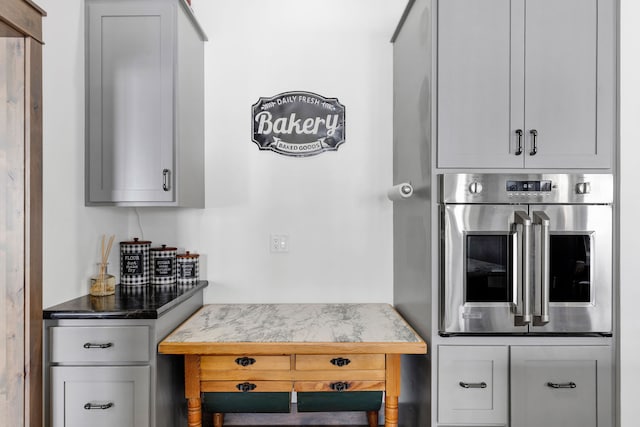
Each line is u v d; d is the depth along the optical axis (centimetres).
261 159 251
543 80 182
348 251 251
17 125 164
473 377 181
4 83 164
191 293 221
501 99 181
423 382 194
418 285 201
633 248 180
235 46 251
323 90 250
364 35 251
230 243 251
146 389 176
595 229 181
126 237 249
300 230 251
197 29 234
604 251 181
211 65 250
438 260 181
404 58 226
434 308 181
